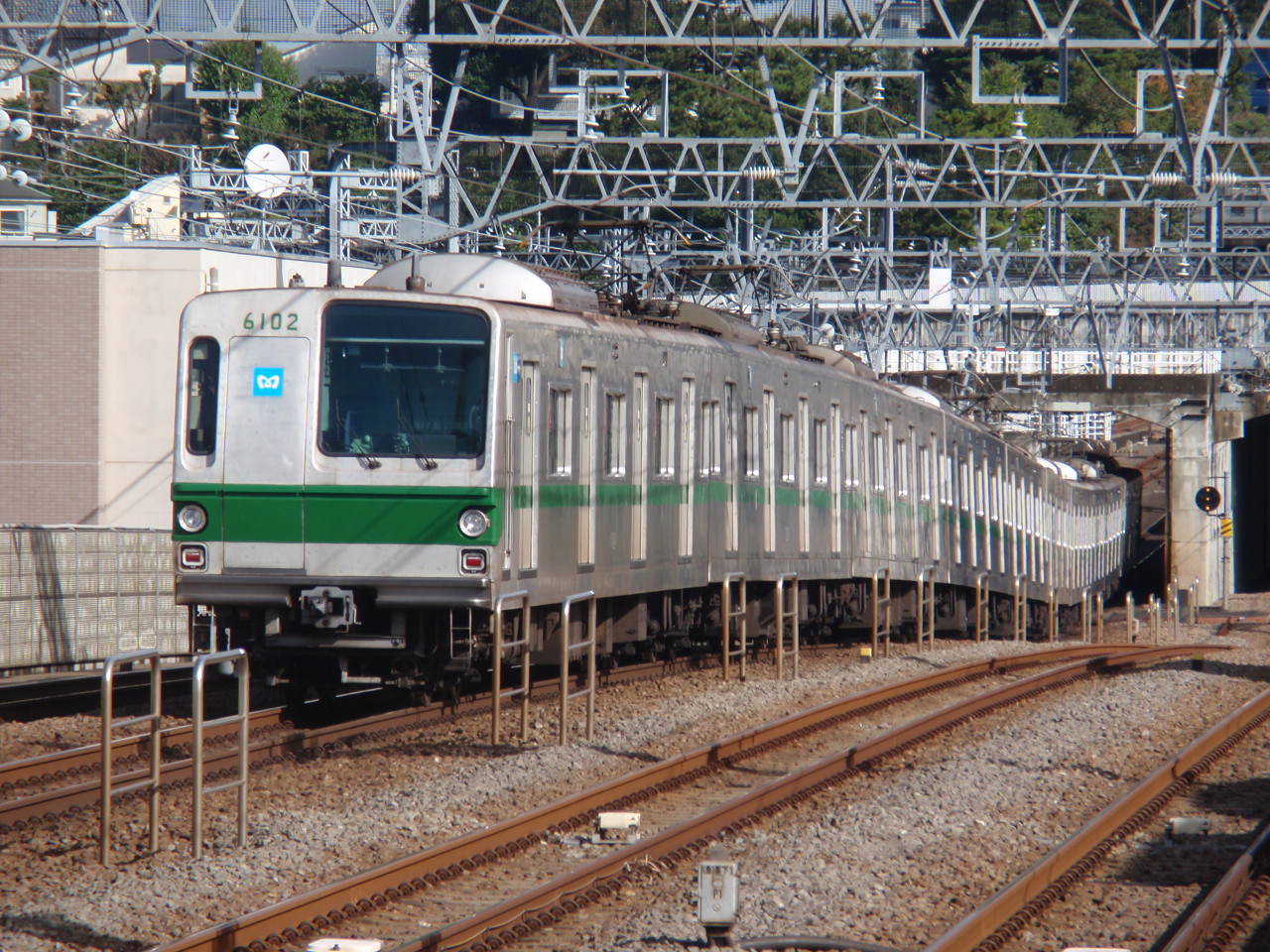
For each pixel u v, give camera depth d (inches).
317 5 2778.1
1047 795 1733.5
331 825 1391.5
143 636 2896.2
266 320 1892.2
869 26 2962.6
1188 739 2258.9
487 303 1866.4
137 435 3294.8
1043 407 5831.7
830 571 3139.8
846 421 3238.2
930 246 6318.9
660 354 2348.7
